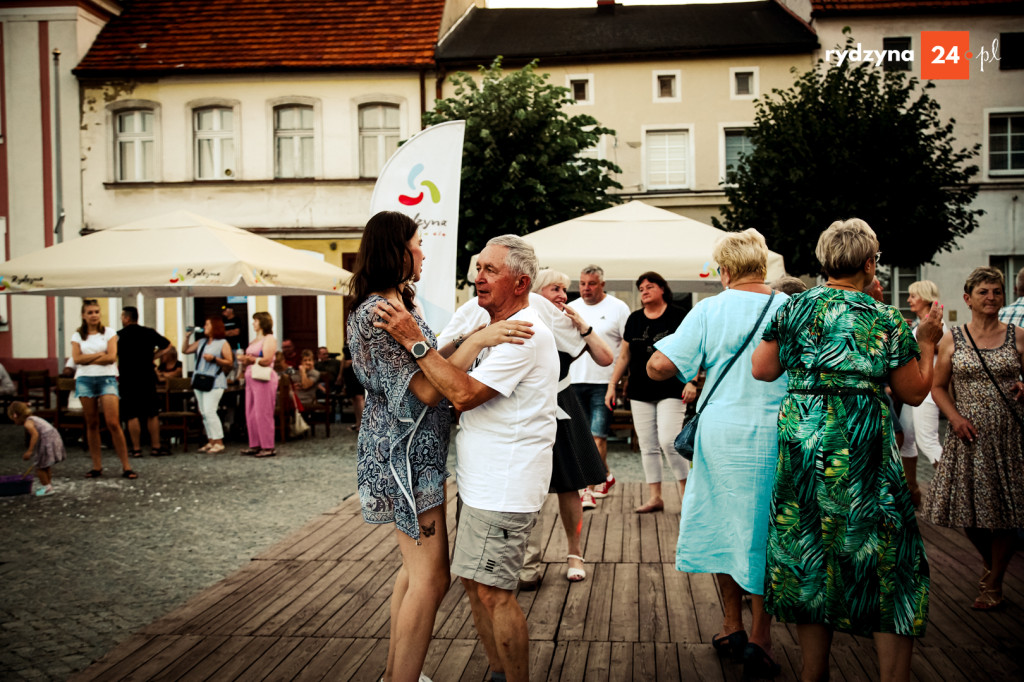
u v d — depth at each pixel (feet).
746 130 58.85
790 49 69.77
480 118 55.72
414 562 10.32
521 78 56.70
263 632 14.05
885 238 54.03
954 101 69.87
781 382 11.76
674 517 22.93
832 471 9.89
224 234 35.65
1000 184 69.67
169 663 12.67
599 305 25.07
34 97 71.31
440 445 10.43
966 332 15.38
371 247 10.42
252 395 37.52
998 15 69.10
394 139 71.31
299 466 34.35
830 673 12.14
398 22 72.90
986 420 14.84
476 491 10.35
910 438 23.35
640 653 13.07
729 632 12.92
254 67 70.18
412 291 10.99
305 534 21.35
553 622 14.56
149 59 71.51
